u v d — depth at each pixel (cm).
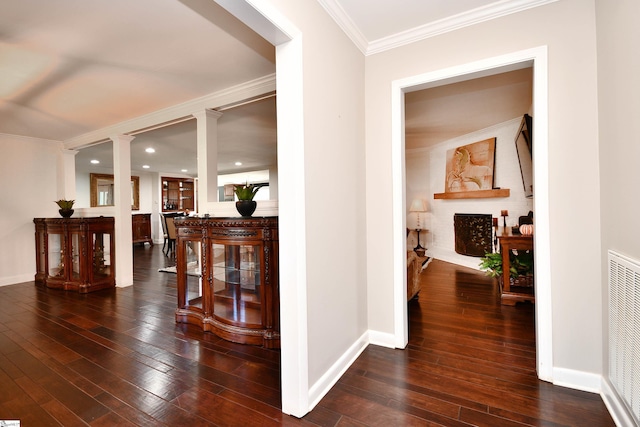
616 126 146
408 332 255
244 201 260
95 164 760
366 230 240
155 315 310
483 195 486
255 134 493
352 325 213
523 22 185
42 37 212
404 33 217
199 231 271
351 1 184
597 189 168
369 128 237
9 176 453
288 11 149
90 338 253
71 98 321
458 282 421
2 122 393
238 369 201
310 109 166
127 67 259
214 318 262
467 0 184
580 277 173
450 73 206
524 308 311
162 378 191
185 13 189
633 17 128
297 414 154
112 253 430
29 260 472
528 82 302
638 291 123
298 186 157
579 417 150
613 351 149
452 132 507
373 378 187
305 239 159
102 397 172
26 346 238
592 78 169
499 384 178
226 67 263
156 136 480
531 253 351
